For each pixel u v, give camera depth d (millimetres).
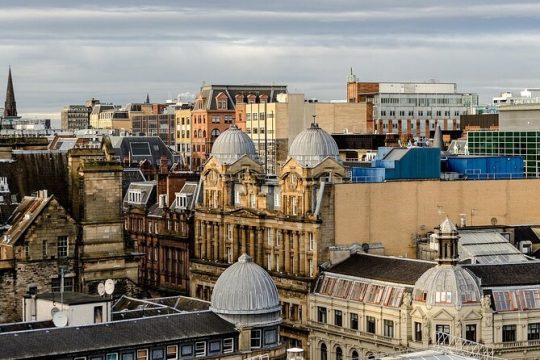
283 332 192500
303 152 193125
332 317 182000
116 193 185125
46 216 178500
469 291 161125
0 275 174875
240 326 143375
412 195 195625
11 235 178625
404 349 162250
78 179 186125
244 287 145000
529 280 168250
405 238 195125
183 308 161125
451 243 163000
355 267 184125
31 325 138250
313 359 185750
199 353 139875
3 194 186875
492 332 161375
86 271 181875
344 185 189875
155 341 135750
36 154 192125
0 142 190000
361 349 174875
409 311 164875
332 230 189125
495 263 174375
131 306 161500
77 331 133875
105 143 191750
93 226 182875
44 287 178500
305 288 187750
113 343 133000
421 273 170875
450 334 158625
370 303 173250
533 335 165000
